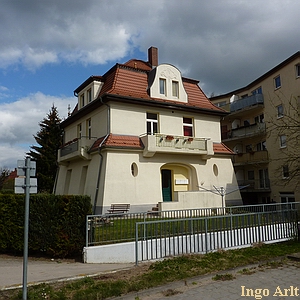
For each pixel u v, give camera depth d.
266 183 27.83
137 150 19.00
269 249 9.65
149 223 8.92
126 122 19.45
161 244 9.02
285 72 26.00
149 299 5.70
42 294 5.71
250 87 31.67
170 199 21.00
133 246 9.06
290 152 22.72
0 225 9.92
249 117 31.38
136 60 25.33
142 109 20.23
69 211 9.25
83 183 21.03
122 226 9.78
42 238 9.41
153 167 19.56
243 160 29.50
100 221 9.43
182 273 7.01
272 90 27.64
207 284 6.48
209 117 23.42
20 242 9.66
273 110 27.41
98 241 9.09
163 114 21.11
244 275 7.09
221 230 9.92
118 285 6.18
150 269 7.52
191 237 9.54
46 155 33.81
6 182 32.56
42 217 9.46
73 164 22.94
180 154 20.84
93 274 7.08
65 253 9.12
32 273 7.39
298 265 7.82
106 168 17.80
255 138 29.98
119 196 17.81
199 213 14.52
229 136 31.56
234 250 9.61
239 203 22.73
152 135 19.09
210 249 9.54
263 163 28.22
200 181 21.50
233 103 31.33
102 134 19.69
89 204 9.45
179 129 21.67
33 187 6.01
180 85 22.25
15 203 9.88
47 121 35.34
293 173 18.02
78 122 24.06
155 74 21.34
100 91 21.48
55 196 9.52
